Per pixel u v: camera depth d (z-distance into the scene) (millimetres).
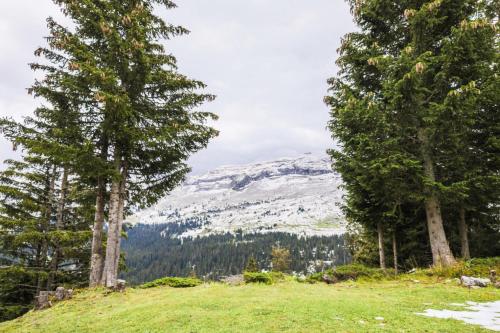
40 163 18547
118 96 11820
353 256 30750
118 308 10375
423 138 14680
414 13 13609
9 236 17062
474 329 6406
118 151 14594
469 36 12461
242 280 14750
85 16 13523
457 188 12938
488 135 15117
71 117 13820
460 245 19062
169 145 14875
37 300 12164
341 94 15219
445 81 13797
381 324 6980
